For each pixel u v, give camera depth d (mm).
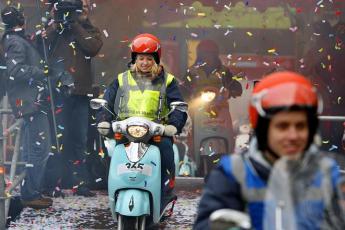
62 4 18078
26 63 16734
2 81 17719
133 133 13172
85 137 18812
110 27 28312
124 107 13945
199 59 22812
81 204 17969
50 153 17172
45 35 17656
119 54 28281
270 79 5840
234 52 29922
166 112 14141
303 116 5676
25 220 16172
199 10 29688
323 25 27625
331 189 5520
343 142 19703
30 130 16984
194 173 23203
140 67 14039
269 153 5824
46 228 15461
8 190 15211
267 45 29797
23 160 17391
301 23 29500
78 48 18219
